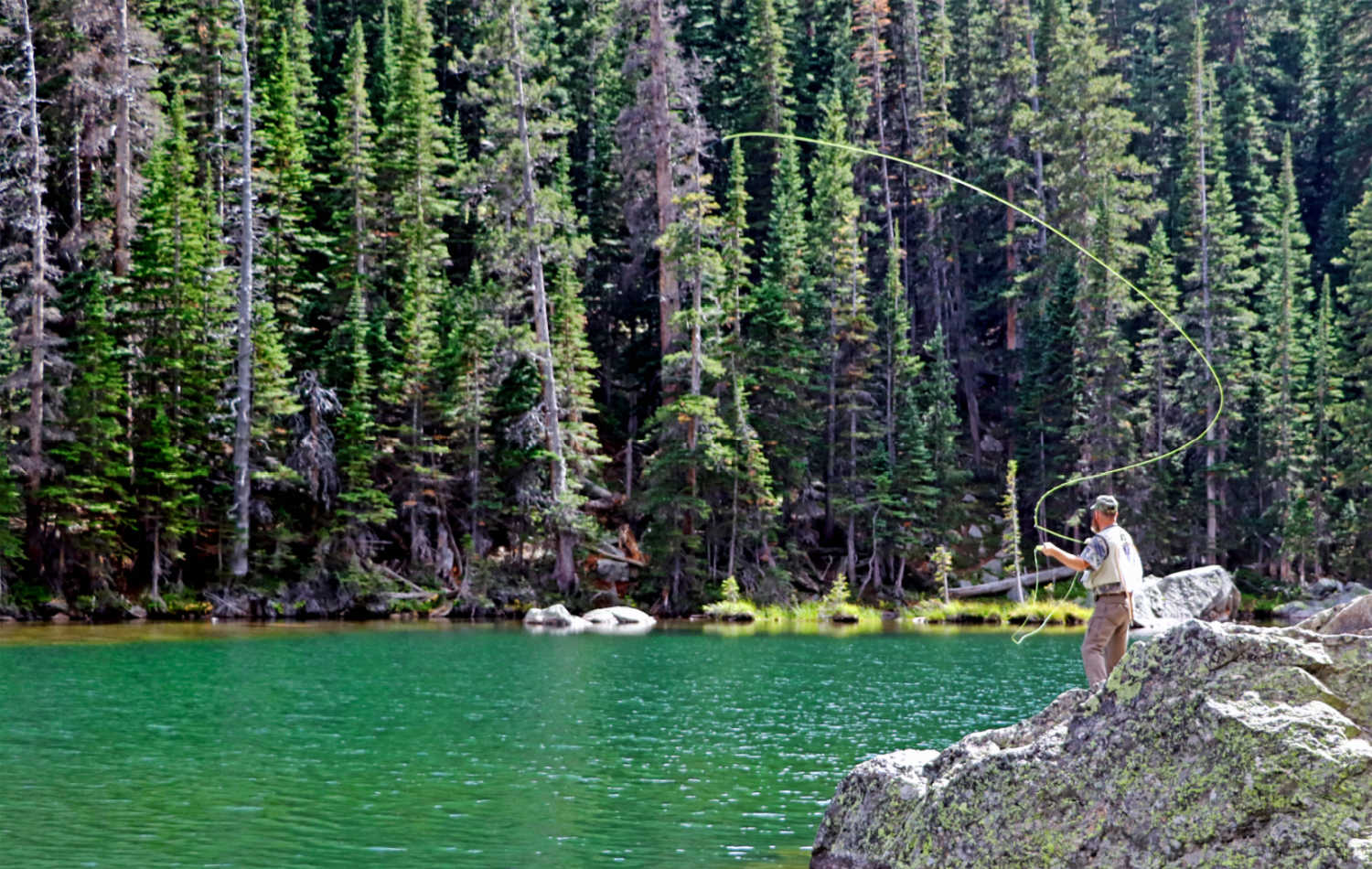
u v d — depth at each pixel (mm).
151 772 14023
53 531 42188
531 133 50969
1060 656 32281
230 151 55125
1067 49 65125
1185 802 7641
